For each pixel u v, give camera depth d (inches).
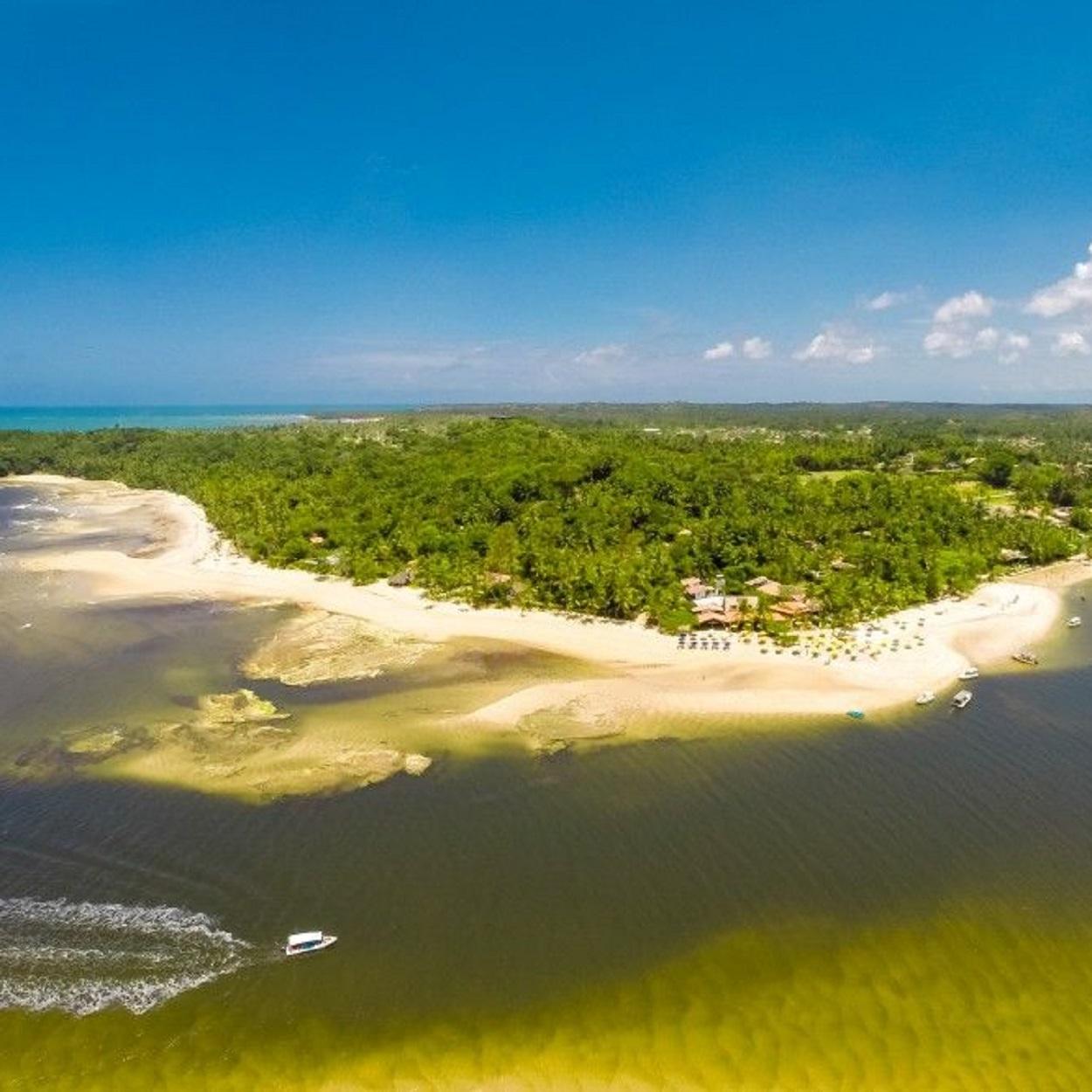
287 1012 1482.5
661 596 3686.0
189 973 1567.4
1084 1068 1357.0
